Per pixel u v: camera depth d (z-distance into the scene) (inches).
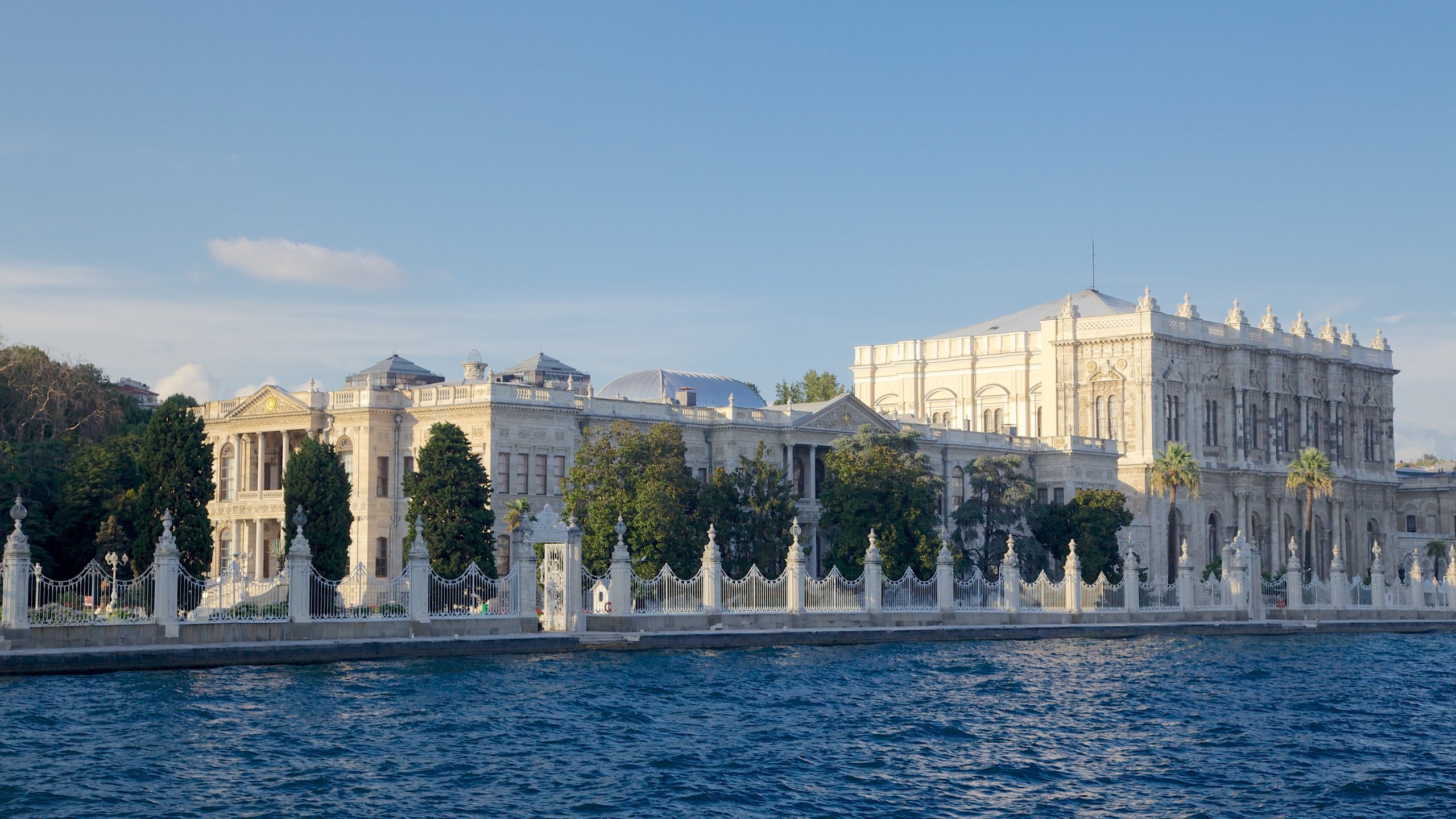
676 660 3159.5
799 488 5467.5
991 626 3937.0
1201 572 6574.8
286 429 4975.4
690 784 1937.7
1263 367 7096.5
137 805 1769.2
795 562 3649.1
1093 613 4205.2
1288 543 7106.3
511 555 4320.9
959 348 7253.9
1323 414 7391.7
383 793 1852.9
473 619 3169.3
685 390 5531.5
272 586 3329.2
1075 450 6254.9
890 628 3725.4
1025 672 3169.3
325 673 2748.5
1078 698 2768.2
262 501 4982.8
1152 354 6525.6
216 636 2812.5
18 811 1727.4
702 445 5275.6
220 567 5128.0
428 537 3811.5
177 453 3639.3
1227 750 2251.5
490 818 1754.4
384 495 4830.2
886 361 7539.4
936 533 4596.5
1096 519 5334.6
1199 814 1846.7
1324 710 2682.1
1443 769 2127.2
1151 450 6496.1
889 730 2353.6
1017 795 1926.7
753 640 3479.3
